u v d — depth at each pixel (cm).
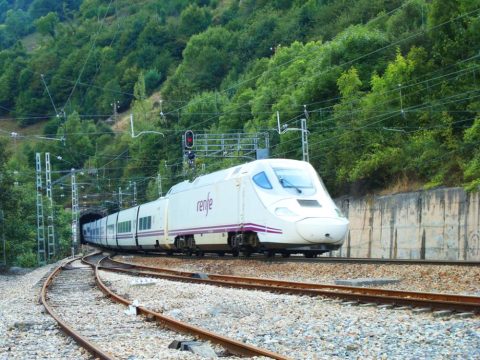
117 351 935
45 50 11975
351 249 4450
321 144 5016
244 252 2880
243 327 1123
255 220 2609
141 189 8569
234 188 2817
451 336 919
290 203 2483
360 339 945
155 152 8612
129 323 1248
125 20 12775
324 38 8525
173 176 7262
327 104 5550
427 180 4034
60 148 10300
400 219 3966
